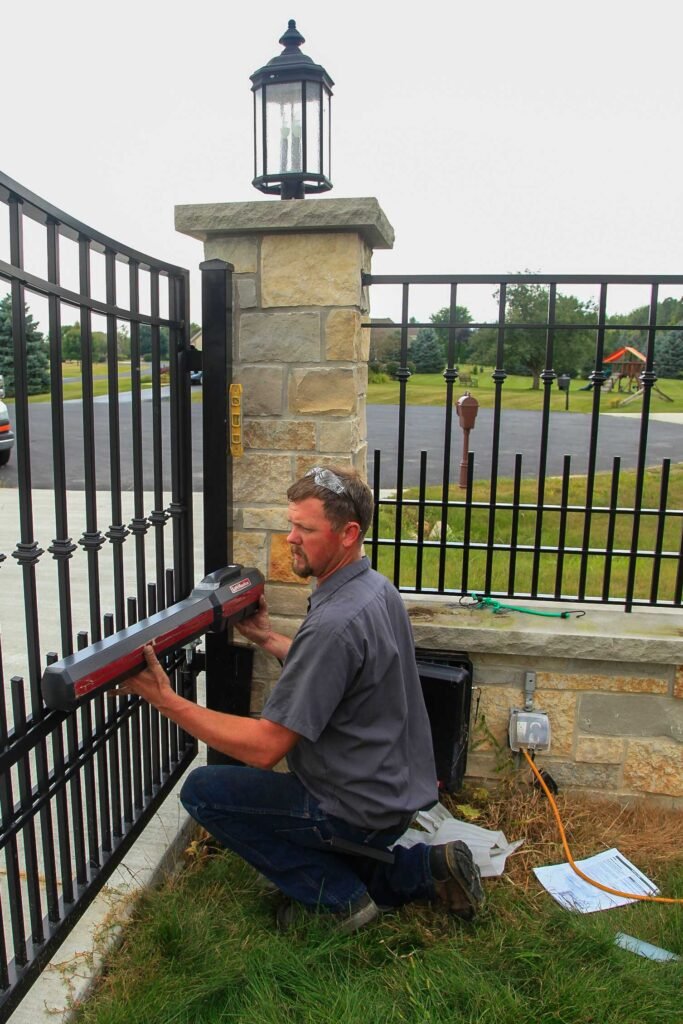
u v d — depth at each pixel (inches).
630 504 300.7
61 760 79.4
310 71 105.7
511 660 116.6
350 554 85.0
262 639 103.2
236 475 112.7
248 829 88.2
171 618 83.5
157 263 96.3
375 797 83.4
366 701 82.0
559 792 119.0
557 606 125.3
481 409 753.0
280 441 111.0
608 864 103.0
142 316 92.6
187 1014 74.9
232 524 112.1
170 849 101.1
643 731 116.3
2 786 69.4
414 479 386.9
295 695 79.5
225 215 105.2
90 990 79.1
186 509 110.1
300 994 76.6
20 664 163.0
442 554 126.3
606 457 452.1
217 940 85.6
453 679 107.7
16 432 67.5
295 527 83.4
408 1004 76.8
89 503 82.3
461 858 87.0
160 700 80.5
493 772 119.7
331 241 106.1
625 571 215.5
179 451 108.0
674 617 121.2
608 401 837.2
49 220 70.4
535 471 406.6
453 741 109.1
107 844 91.4
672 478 351.6
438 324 117.1
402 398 119.6
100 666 72.0
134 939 85.4
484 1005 76.1
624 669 114.7
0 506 337.4
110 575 232.5
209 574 102.5
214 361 105.3
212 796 88.1
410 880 88.7
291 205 103.7
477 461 438.3
